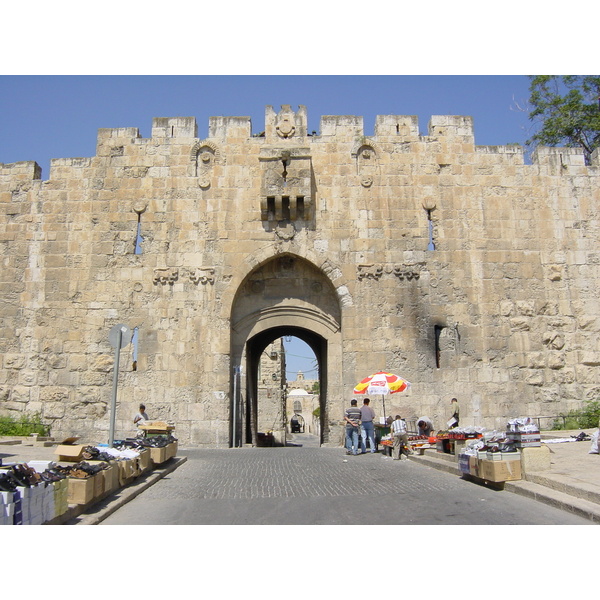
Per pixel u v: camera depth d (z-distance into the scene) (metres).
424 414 23.73
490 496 11.52
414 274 24.69
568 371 24.36
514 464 12.15
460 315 24.48
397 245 24.92
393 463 17.55
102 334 24.33
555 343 24.48
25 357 24.30
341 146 25.67
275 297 25.34
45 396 24.00
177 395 23.83
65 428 23.77
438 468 15.75
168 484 13.70
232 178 25.33
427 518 9.91
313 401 81.88
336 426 24.14
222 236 24.86
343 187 25.33
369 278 24.66
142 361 24.06
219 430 23.55
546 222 25.42
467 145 25.84
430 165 25.61
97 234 25.00
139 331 24.28
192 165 25.44
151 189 25.27
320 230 24.95
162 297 24.50
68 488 9.87
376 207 25.20
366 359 24.06
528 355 24.34
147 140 25.66
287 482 13.93
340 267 24.70
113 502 10.91
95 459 11.54
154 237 24.92
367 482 13.77
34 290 24.72
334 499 11.70
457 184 25.50
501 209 25.39
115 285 24.61
